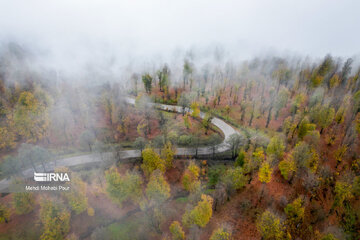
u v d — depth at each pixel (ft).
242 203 219.20
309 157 215.51
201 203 180.65
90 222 207.21
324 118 282.15
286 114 366.43
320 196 214.07
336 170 242.58
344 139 263.08
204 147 313.73
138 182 211.20
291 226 184.14
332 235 158.61
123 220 209.67
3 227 197.36
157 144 284.61
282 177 241.76
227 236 164.76
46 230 172.65
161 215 194.39
